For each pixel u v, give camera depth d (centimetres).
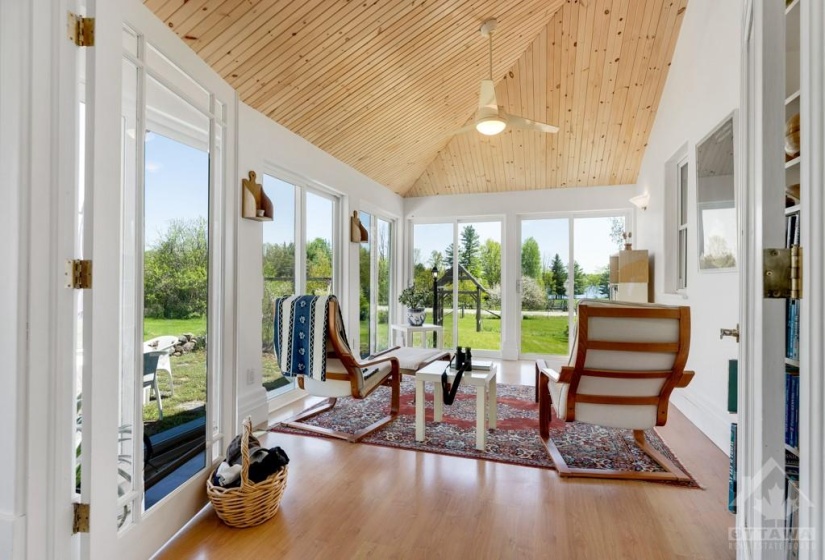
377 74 349
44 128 123
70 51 129
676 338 210
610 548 166
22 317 119
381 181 557
